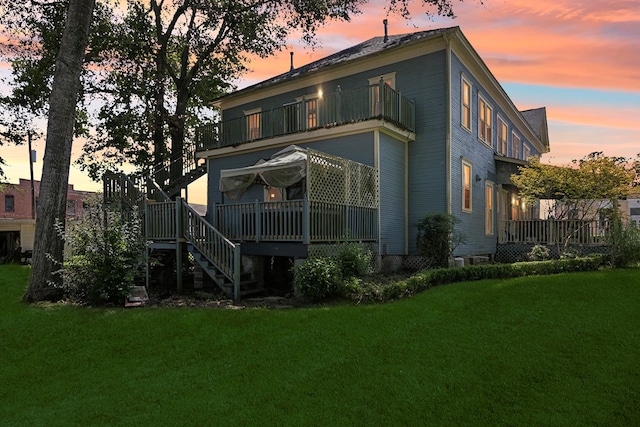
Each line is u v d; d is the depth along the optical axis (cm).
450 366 468
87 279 801
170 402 403
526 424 356
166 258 1105
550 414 371
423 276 850
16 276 1291
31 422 374
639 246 1103
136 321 661
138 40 1866
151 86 1934
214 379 452
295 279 828
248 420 366
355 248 862
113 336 602
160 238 1030
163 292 966
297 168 880
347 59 1410
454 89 1265
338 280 759
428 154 1252
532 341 539
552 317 637
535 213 2302
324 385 429
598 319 623
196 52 1992
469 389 418
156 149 1945
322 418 367
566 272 1056
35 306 798
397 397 402
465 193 1374
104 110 1961
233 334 584
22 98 1850
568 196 1438
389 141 1191
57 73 940
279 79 1694
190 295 911
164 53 1958
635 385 420
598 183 1312
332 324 603
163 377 463
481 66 1439
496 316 646
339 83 1448
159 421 368
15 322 682
